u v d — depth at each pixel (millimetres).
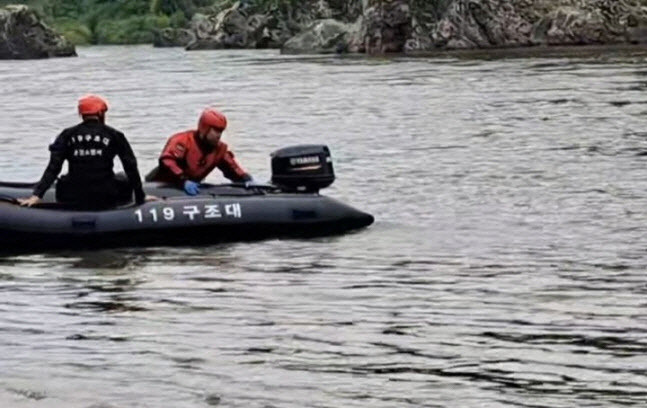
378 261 11906
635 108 27781
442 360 8258
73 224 12625
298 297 10273
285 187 13891
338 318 9500
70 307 9961
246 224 13172
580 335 8859
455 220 14297
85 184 12883
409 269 11477
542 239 12930
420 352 8469
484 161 19656
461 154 20688
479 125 25516
